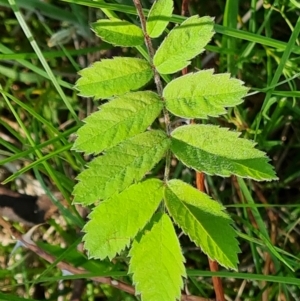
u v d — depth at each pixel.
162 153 0.20
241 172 0.19
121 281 0.30
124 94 0.20
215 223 0.19
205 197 0.20
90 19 0.33
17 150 0.30
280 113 0.32
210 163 0.20
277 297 0.32
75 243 0.28
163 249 0.19
